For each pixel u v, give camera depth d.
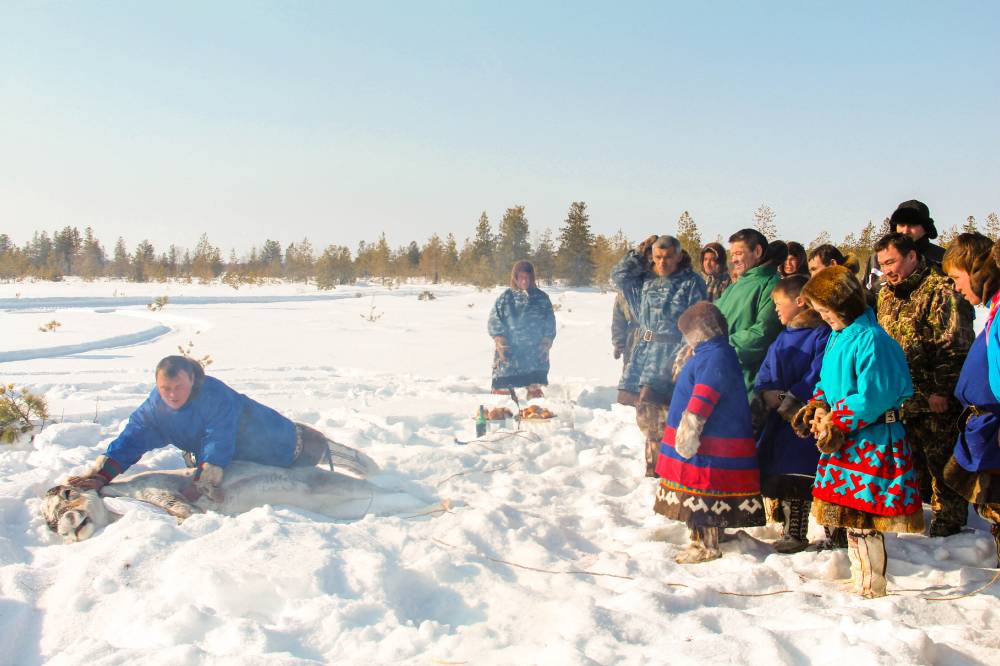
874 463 4.15
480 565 4.27
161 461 6.47
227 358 16.00
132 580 3.95
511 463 7.03
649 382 6.96
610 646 3.40
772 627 3.67
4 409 7.73
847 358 4.19
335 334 21.67
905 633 3.36
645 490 6.23
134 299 41.59
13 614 3.63
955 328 5.06
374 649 3.38
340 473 5.89
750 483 4.79
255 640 3.35
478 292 56.00
